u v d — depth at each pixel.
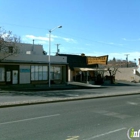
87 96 18.88
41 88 32.09
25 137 6.97
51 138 6.87
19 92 25.92
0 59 32.66
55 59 40.59
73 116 10.47
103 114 11.08
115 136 7.11
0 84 34.00
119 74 67.00
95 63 48.16
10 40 35.66
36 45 47.12
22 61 35.81
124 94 21.31
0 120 9.44
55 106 13.70
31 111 11.78
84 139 6.77
